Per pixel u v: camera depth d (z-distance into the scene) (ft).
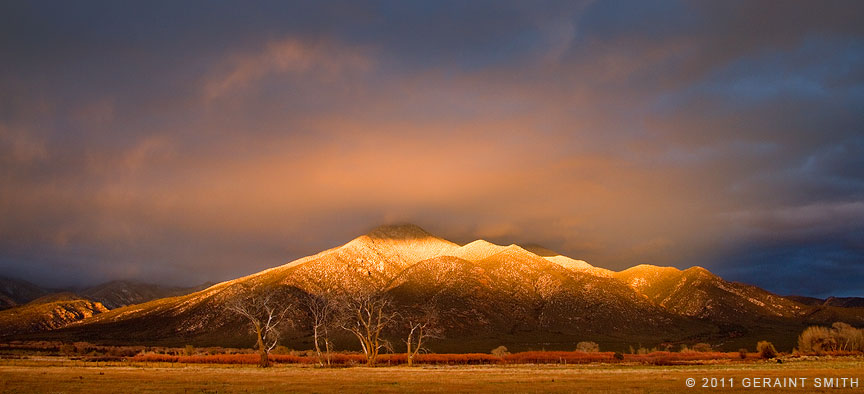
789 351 410.93
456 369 209.26
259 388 123.44
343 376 164.35
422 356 298.15
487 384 133.69
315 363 264.52
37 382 131.44
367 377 159.84
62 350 348.79
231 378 152.46
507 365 243.19
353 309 298.76
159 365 224.33
